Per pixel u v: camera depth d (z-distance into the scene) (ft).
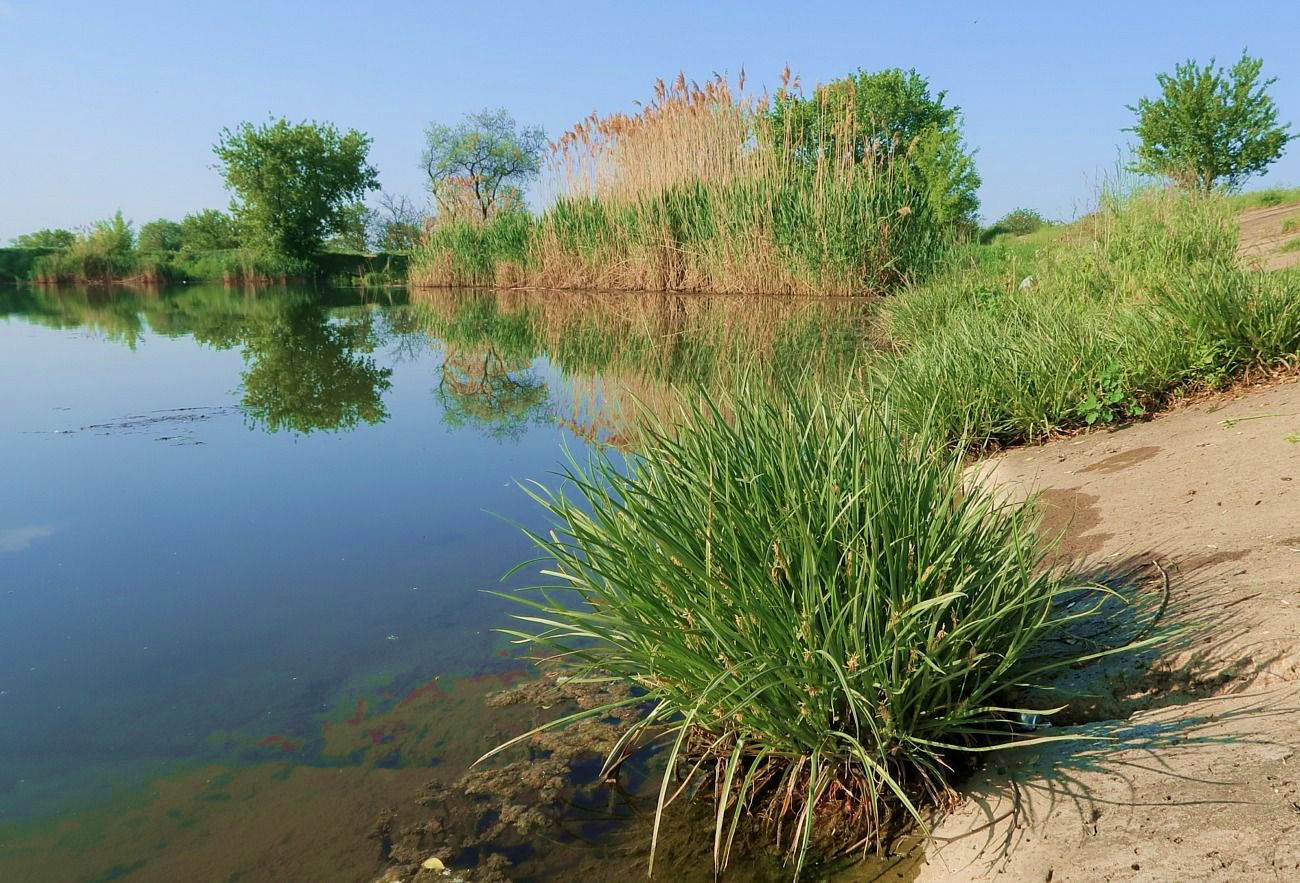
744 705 6.15
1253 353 14.71
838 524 6.79
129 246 143.33
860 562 6.41
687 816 6.71
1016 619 7.13
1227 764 5.35
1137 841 4.96
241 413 23.50
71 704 8.59
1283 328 14.39
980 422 15.17
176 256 146.72
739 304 47.03
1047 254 29.12
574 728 8.09
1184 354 14.99
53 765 7.61
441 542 13.00
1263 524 8.72
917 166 80.94
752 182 51.52
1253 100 64.69
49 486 16.20
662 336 35.78
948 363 16.63
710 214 53.26
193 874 6.24
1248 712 5.89
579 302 55.72
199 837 6.66
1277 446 10.94
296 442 19.85
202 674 9.20
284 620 10.44
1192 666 6.74
